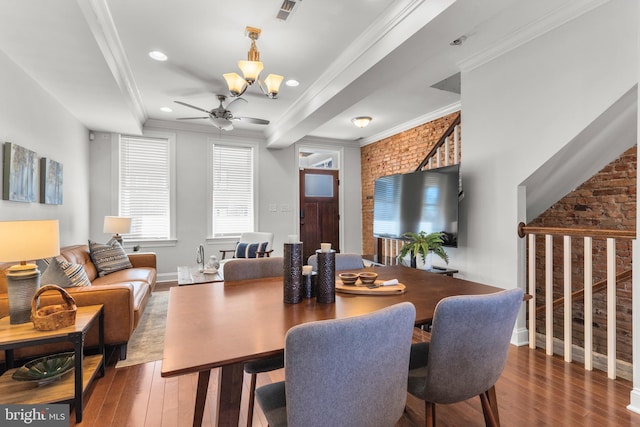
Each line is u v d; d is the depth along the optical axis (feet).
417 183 12.14
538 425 5.81
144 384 7.24
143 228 17.06
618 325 10.87
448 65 10.78
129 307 8.06
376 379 3.11
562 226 11.93
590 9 7.59
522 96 9.03
